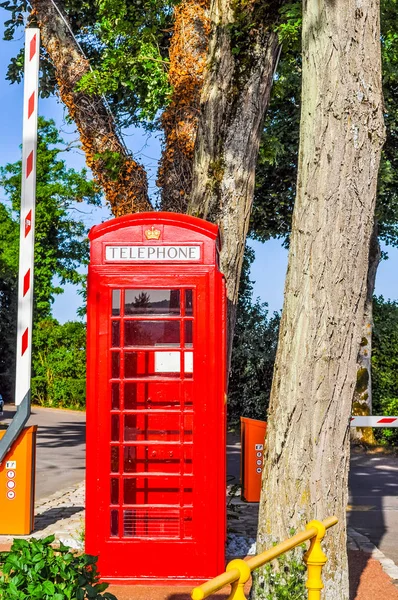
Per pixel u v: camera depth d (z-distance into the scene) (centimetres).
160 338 680
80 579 409
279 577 518
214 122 891
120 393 676
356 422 1341
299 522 518
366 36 510
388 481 1498
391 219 2078
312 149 517
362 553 844
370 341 2102
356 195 512
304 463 519
